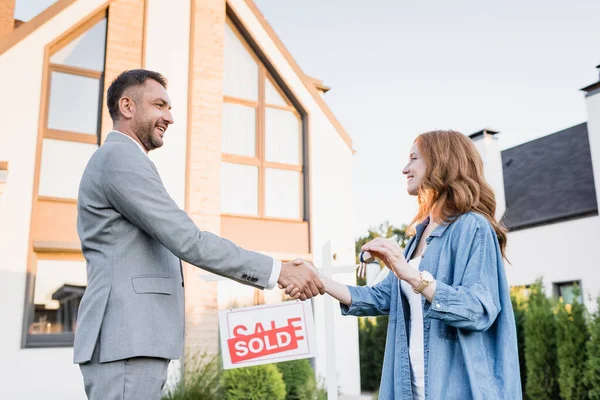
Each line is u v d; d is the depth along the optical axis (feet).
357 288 8.11
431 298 6.05
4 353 22.65
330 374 10.39
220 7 29.40
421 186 7.19
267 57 31.12
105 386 6.17
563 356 24.94
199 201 27.14
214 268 6.87
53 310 24.09
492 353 6.38
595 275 41.98
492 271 6.39
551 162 53.06
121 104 7.27
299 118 32.04
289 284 7.67
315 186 30.99
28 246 23.58
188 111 27.73
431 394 6.20
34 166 24.17
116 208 6.59
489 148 50.98
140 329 6.27
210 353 25.66
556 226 45.37
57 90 25.71
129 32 27.17
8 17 29.45
